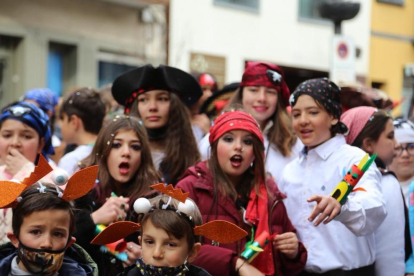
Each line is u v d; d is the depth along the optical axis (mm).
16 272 2449
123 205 3340
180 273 2609
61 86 11562
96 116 4883
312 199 2969
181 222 2604
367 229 3242
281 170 4332
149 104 4340
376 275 3822
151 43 12180
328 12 8500
